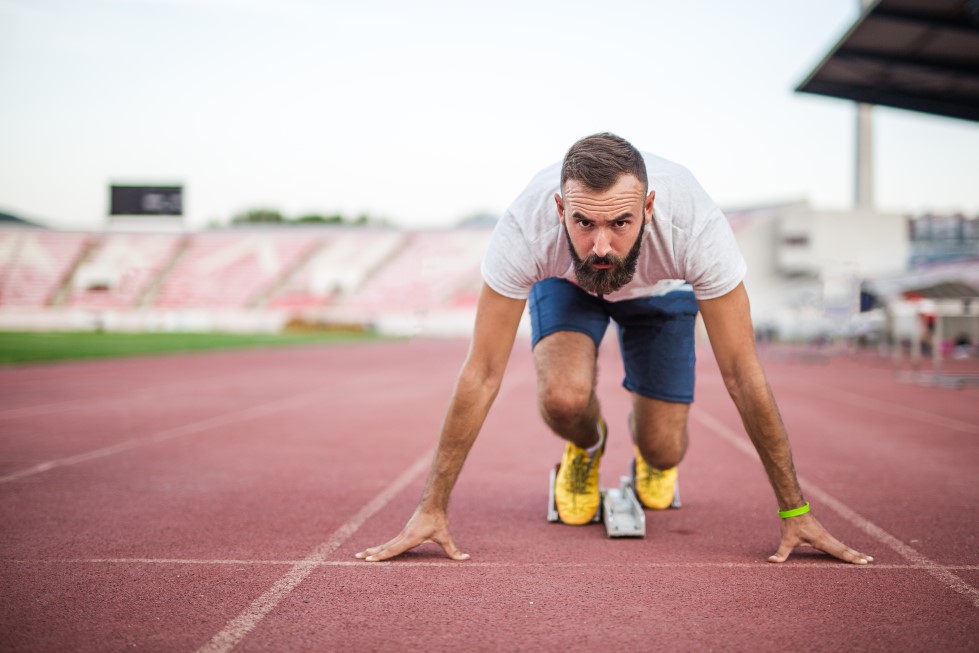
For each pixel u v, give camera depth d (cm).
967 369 1619
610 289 245
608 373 1432
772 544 307
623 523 322
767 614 225
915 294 1509
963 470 486
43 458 528
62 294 4028
